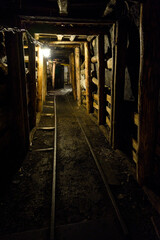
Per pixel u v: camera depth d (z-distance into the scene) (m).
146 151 3.21
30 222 2.70
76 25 5.52
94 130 6.73
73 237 2.45
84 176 3.89
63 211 2.91
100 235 2.48
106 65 6.36
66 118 8.39
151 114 2.99
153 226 2.61
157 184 3.20
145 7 2.58
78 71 10.73
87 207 3.00
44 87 12.13
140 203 3.05
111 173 3.94
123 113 4.78
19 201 3.13
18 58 4.15
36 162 4.46
